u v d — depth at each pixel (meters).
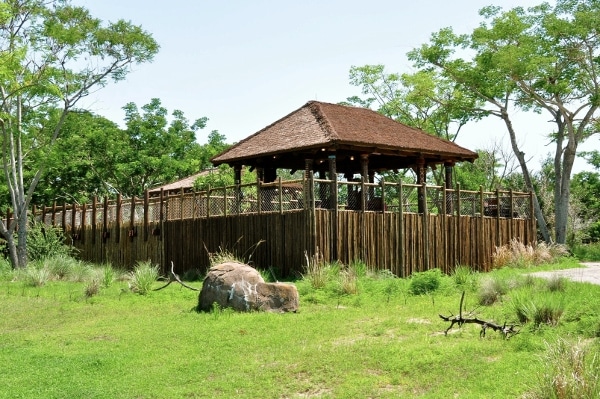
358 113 26.81
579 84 38.16
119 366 10.55
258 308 14.72
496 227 26.38
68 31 27.05
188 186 36.44
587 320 10.87
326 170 29.34
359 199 22.81
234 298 14.84
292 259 20.38
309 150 22.56
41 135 30.05
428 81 41.56
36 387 9.56
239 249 22.30
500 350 9.93
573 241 43.34
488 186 48.38
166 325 13.58
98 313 15.59
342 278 17.22
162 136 49.69
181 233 25.02
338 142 21.59
